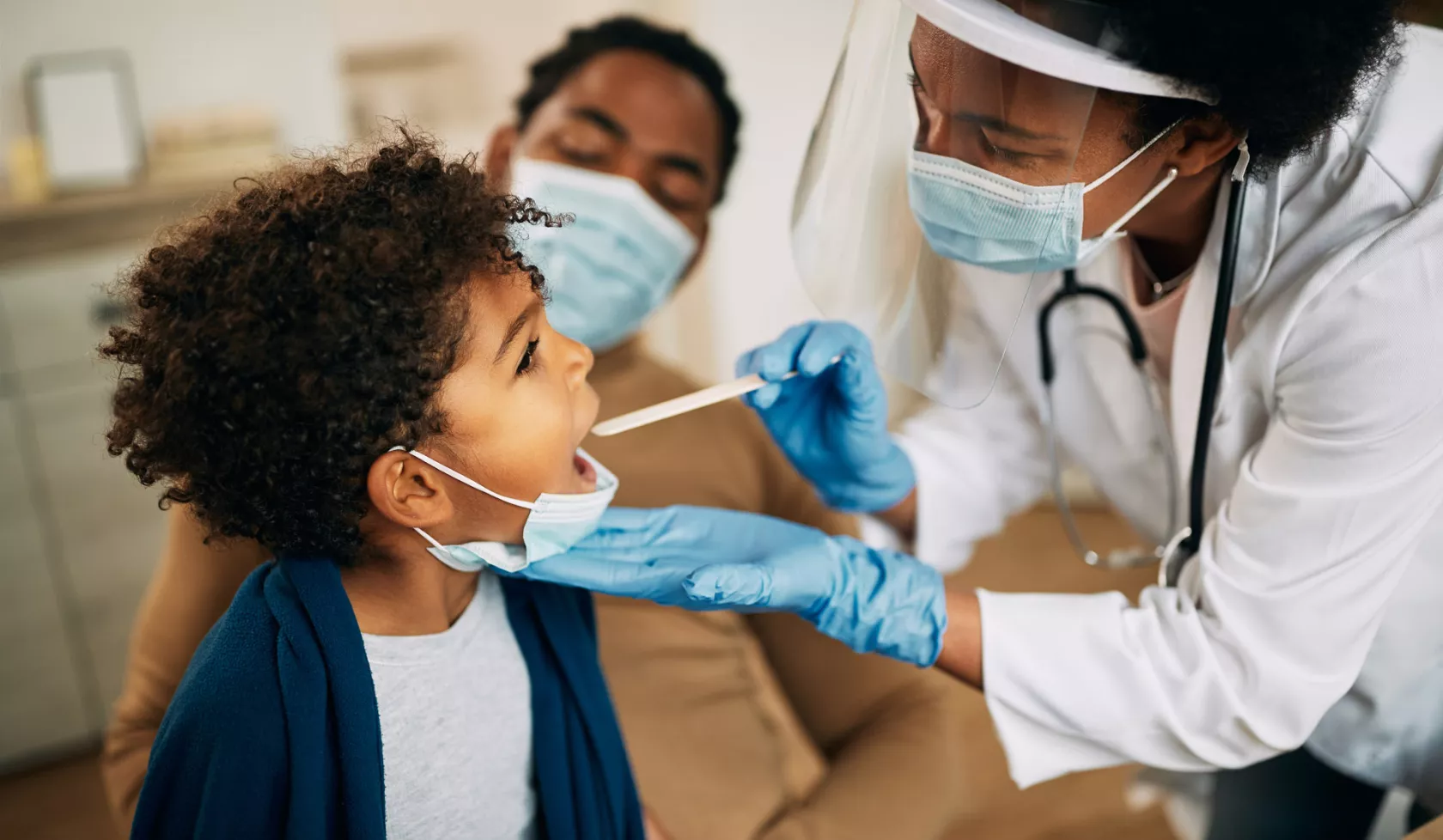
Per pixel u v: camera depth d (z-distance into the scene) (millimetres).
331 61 2494
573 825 952
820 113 1022
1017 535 2908
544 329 843
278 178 835
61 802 2082
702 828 1388
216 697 766
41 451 2035
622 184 1563
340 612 794
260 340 711
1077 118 842
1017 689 979
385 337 729
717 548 976
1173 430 1108
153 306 769
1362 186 913
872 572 983
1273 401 979
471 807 914
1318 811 1321
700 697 1500
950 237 966
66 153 2160
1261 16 777
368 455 753
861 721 1488
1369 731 1106
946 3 823
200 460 759
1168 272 1072
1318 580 913
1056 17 804
